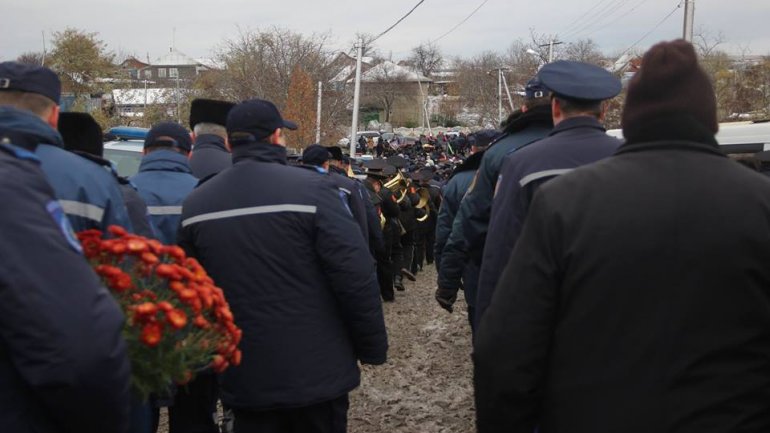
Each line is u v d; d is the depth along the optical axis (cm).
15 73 266
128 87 3616
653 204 205
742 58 3312
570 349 209
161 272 249
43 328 186
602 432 201
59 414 194
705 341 198
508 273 219
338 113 3756
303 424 364
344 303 355
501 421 217
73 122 355
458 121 8456
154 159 447
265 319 348
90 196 283
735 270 199
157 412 380
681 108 216
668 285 200
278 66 3559
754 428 198
